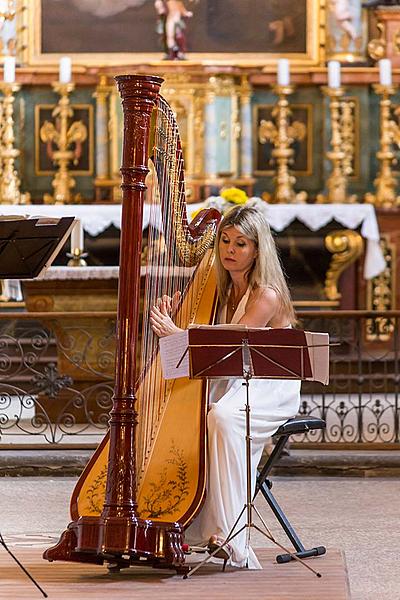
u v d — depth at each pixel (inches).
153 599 376.2
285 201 1007.6
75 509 406.9
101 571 414.3
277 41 1041.5
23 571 412.8
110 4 1037.2
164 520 398.0
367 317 678.5
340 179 1013.8
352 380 903.1
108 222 943.0
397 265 991.0
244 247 443.8
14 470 631.8
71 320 721.6
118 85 395.5
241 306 446.3
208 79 1007.0
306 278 960.3
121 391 394.0
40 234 389.7
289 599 378.6
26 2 1037.8
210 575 409.7
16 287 850.8
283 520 446.0
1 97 1021.2
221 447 414.9
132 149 393.1
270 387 440.1
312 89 1042.1
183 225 430.3
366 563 457.7
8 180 1011.9
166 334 417.4
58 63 1037.2
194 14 1036.5
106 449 422.3
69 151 1029.8
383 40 1045.2
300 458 634.8
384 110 1015.6
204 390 426.3
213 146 1008.2
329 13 1040.2
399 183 1026.7
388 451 654.5
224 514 413.1
